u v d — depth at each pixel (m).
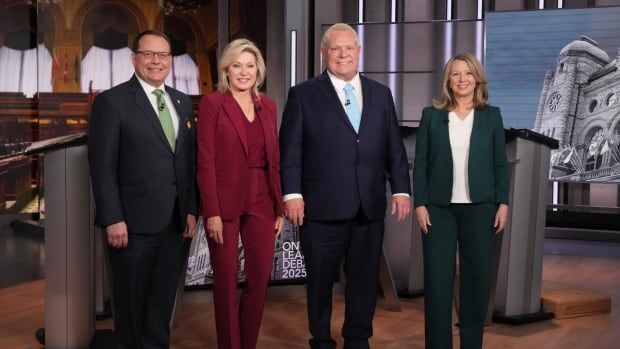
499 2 6.84
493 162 2.66
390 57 6.66
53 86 6.13
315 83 2.72
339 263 2.77
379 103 2.72
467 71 2.61
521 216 3.57
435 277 2.66
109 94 2.47
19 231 6.40
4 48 6.12
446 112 2.66
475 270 2.65
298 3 6.62
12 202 6.27
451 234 2.66
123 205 2.49
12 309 3.87
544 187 3.67
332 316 3.66
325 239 2.71
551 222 6.76
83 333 3.04
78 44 6.14
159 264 2.59
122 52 6.28
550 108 6.15
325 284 2.76
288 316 3.68
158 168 2.48
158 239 2.54
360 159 2.66
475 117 2.64
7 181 6.25
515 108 6.28
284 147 2.70
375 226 2.75
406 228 4.15
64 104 6.16
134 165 2.47
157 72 2.50
